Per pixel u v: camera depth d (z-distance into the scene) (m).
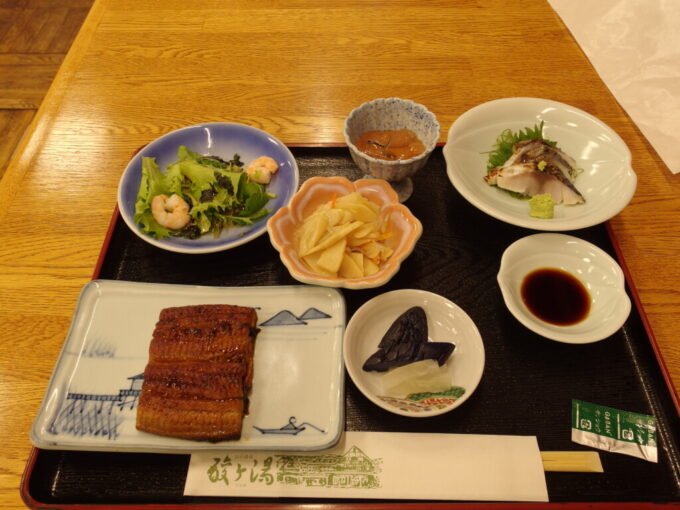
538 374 0.30
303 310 0.32
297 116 0.43
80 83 0.45
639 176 0.39
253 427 0.27
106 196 0.38
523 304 0.32
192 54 0.47
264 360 0.30
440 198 0.38
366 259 0.32
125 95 0.44
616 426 0.28
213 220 0.36
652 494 0.26
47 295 0.33
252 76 0.46
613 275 0.32
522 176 0.36
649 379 0.29
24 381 0.30
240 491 0.26
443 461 0.26
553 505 0.25
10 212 0.37
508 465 0.26
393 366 0.28
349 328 0.29
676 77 0.43
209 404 0.26
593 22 0.48
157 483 0.26
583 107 0.43
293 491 0.26
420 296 0.31
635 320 0.31
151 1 0.52
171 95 0.44
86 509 0.25
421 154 0.33
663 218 0.36
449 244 0.35
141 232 0.34
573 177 0.38
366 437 0.27
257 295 0.32
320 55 0.47
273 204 0.37
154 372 0.28
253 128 0.39
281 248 0.31
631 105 0.42
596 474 0.26
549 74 0.45
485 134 0.39
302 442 0.26
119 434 0.27
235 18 0.50
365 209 0.32
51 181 0.39
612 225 0.36
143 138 0.42
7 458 0.27
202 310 0.30
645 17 0.47
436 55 0.47
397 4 0.51
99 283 0.32
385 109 0.36
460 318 0.30
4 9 0.85
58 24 0.82
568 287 0.33
